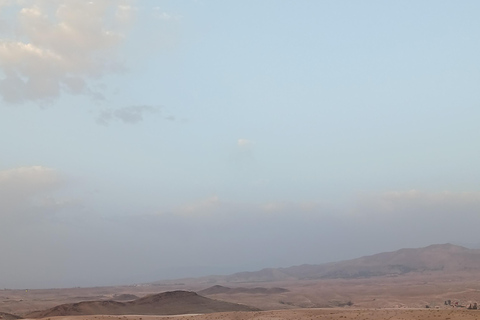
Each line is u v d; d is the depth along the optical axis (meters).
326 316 79.06
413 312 76.50
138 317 93.25
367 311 82.94
